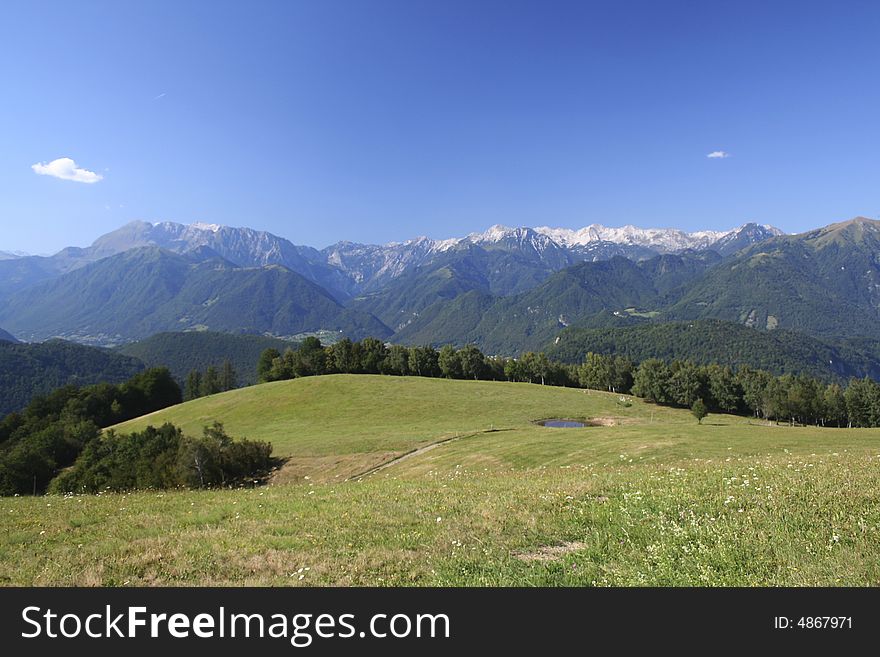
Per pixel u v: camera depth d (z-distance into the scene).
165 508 19.20
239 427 91.19
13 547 13.59
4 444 105.94
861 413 114.50
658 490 14.95
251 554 11.75
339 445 66.12
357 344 149.00
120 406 127.50
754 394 123.00
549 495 15.71
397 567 10.45
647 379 127.44
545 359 150.38
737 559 9.34
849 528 10.27
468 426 79.81
